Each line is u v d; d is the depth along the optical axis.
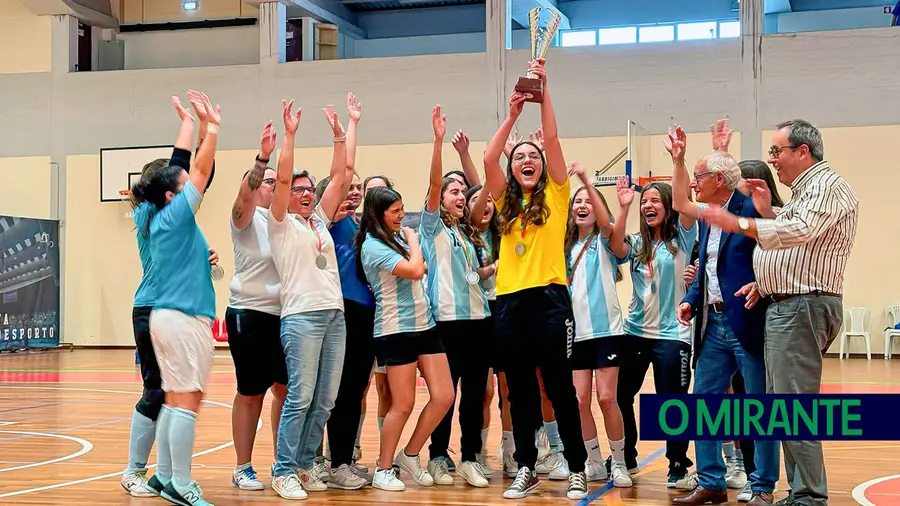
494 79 16.06
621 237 5.00
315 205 5.07
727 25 19.38
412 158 16.39
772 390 3.96
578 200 5.12
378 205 4.85
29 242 16.81
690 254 5.00
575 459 4.56
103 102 17.72
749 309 4.14
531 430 4.61
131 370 13.24
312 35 17.52
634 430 5.18
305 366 4.54
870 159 14.64
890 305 14.56
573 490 4.53
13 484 4.89
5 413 8.32
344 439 4.89
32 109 18.03
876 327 14.62
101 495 4.57
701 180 4.30
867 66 14.65
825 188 3.74
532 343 4.55
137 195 4.37
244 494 4.63
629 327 5.02
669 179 15.10
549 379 4.55
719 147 4.57
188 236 4.16
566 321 4.55
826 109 14.79
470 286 5.07
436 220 5.16
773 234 3.72
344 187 5.12
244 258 4.75
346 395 4.92
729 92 15.15
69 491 4.68
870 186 14.64
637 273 4.99
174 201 4.17
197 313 4.16
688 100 15.30
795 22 18.72
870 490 4.77
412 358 4.81
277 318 4.76
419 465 4.96
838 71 14.74
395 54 19.94
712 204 4.34
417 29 20.45
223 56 18.14
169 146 17.39
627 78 15.53
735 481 4.95
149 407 4.49
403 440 6.58
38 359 15.25
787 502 3.95
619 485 4.87
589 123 15.66
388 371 4.84
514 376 4.59
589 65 15.68
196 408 4.23
